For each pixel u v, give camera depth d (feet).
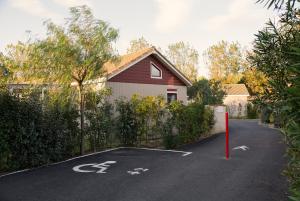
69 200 21.88
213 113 66.95
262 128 79.20
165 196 22.63
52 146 34.68
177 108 49.24
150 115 48.14
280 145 48.34
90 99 42.39
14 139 30.60
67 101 38.83
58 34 39.11
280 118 11.24
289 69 7.76
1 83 33.22
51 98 37.91
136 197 22.47
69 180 27.12
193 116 54.08
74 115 38.96
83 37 39.50
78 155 39.65
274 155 39.52
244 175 28.63
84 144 41.37
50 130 33.76
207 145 49.85
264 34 11.82
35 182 26.48
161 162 35.09
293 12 11.11
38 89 38.40
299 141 8.00
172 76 71.56
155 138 51.13
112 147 46.68
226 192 23.38
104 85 55.01
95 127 42.88
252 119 130.21
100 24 39.91
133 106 48.47
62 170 30.96
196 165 33.35
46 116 33.63
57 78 39.06
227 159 36.91
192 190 24.00
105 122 44.27
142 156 39.09
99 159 36.88
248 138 57.98
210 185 25.35
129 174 29.32
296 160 10.49
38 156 32.48
